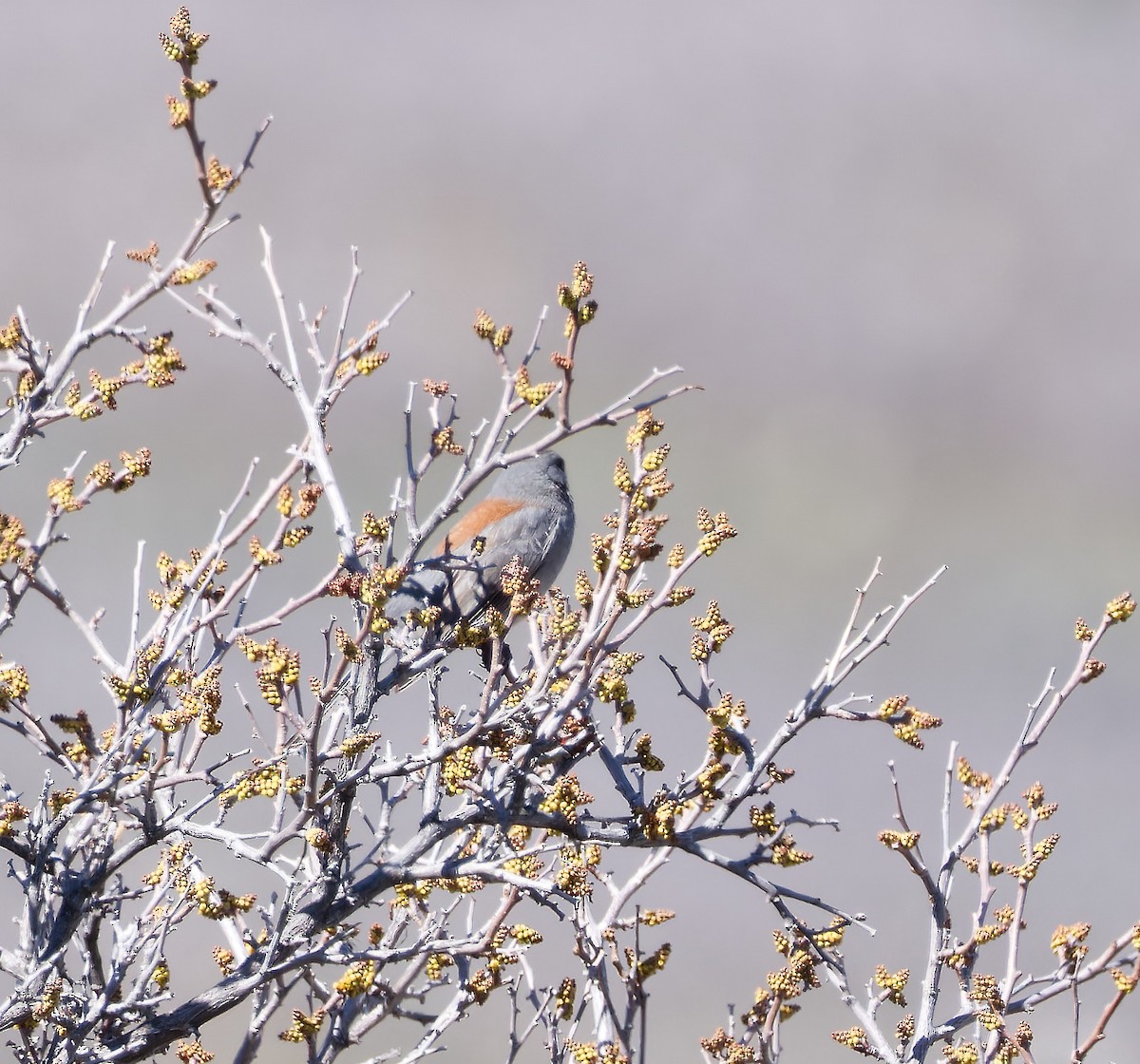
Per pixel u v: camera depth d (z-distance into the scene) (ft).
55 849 33.78
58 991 30.83
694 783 32.24
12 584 31.60
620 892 34.50
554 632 31.86
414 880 31.45
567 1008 33.88
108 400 32.24
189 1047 33.09
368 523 32.83
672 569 31.04
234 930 34.99
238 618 32.73
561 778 31.22
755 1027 34.71
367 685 32.91
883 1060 32.32
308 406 34.68
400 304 35.58
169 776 31.09
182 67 31.04
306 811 30.01
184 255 32.09
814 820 31.60
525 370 32.58
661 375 31.55
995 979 32.35
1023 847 33.83
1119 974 32.42
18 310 32.48
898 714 32.04
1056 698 34.24
